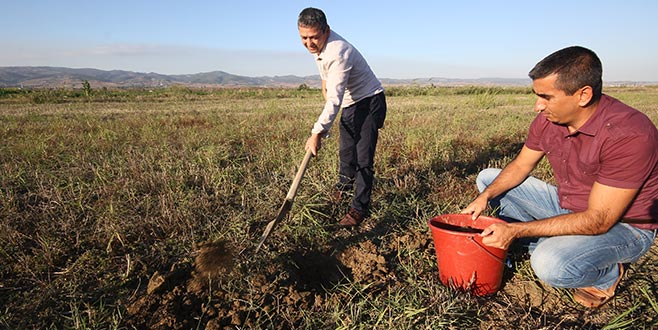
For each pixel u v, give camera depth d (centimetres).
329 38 317
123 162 506
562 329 232
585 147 228
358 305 242
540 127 259
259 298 253
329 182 415
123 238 313
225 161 539
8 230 312
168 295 251
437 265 291
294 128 812
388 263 298
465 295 250
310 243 321
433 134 688
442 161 532
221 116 1057
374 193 422
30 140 647
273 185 418
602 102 218
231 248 295
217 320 232
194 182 436
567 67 204
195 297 252
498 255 243
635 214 229
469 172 523
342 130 369
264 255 293
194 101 2128
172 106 1631
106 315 236
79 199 376
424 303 247
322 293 268
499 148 648
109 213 342
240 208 375
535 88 219
